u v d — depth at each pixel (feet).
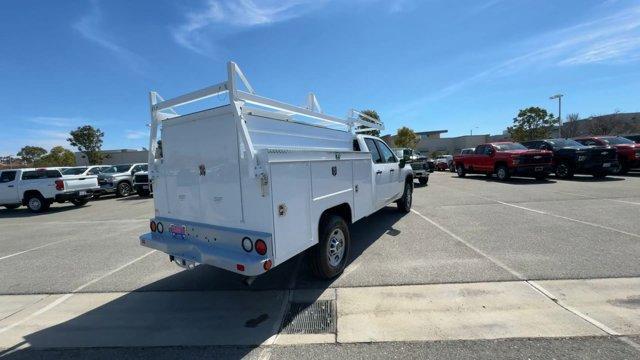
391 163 23.93
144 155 156.56
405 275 14.93
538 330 10.19
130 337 11.07
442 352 9.38
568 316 10.87
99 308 13.42
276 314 12.17
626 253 16.30
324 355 9.57
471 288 13.26
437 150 219.20
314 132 16.02
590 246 17.56
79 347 10.62
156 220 14.78
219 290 14.55
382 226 24.20
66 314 13.03
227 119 11.84
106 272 17.80
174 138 13.78
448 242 19.54
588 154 47.09
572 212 25.89
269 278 15.53
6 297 15.02
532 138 139.13
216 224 12.65
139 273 17.33
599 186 40.04
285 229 11.62
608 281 13.29
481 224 23.54
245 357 9.70
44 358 10.11
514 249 17.66
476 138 211.61
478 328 10.46
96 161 132.16
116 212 41.16
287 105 13.94
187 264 13.42
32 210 46.39
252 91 12.39
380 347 9.79
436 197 37.17
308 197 12.85
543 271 14.53
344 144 18.85
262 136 12.60
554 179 50.62
